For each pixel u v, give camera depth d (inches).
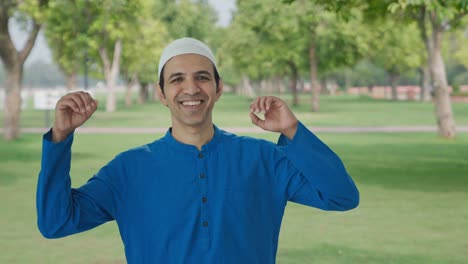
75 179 490.0
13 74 850.1
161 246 96.4
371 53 2105.1
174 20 2662.4
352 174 503.8
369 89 4704.7
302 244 279.7
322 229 310.3
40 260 254.4
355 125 1095.0
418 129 989.2
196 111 98.0
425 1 534.0
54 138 94.3
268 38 1520.7
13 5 816.9
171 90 98.3
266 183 100.9
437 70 824.3
